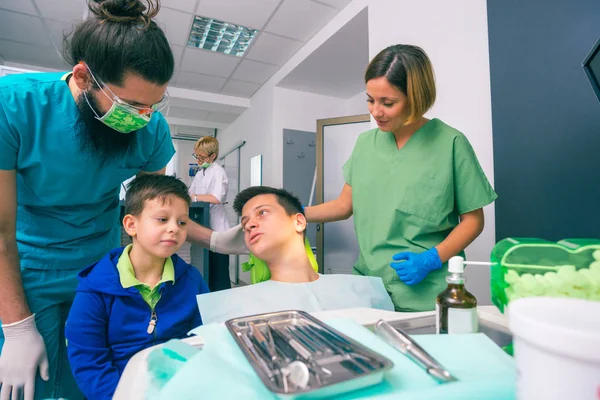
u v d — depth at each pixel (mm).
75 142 849
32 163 840
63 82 852
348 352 367
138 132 967
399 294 958
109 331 812
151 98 747
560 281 433
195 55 3275
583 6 1172
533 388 237
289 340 403
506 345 460
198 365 357
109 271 833
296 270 934
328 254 3031
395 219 973
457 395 315
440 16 1804
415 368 358
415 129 998
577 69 1186
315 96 3846
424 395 311
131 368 397
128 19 685
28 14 2637
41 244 917
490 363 369
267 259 935
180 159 6066
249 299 792
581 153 1172
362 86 3645
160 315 857
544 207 1280
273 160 3648
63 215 936
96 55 679
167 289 884
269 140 3752
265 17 2678
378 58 878
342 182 2947
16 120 791
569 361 219
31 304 904
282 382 305
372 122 2793
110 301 814
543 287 439
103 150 867
